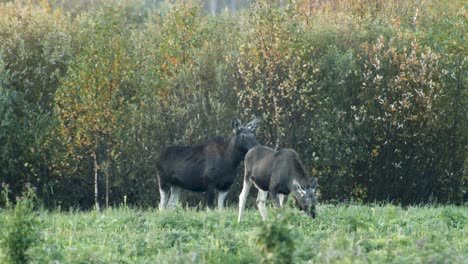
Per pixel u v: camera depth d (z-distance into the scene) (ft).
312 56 295.48
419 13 317.83
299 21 296.51
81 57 276.82
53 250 151.53
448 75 289.53
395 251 151.53
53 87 298.35
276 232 128.57
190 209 256.73
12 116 282.56
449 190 292.40
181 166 250.57
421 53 283.79
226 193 252.01
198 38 300.20
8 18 309.83
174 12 301.84
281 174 199.31
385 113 285.23
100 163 288.51
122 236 177.68
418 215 207.21
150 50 300.20
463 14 299.38
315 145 288.30
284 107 288.30
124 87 283.59
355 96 290.15
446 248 150.51
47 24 309.22
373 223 192.54
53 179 290.35
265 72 287.69
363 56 292.61
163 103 291.17
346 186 290.97
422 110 285.02
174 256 142.10
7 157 286.05
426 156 289.12
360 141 288.51
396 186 290.56
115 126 277.64
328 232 181.27
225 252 147.43
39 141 283.79
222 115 289.94
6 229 142.31
